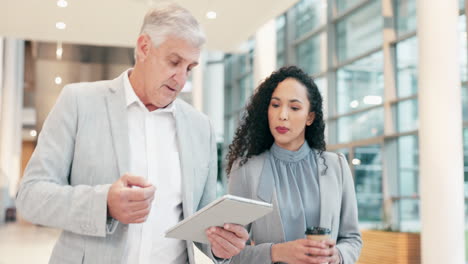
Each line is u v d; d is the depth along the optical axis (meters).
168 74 1.70
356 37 10.77
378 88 10.06
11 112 20.36
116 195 1.50
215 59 19.77
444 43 7.01
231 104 18.89
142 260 1.76
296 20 13.14
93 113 1.76
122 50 16.55
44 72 16.31
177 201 1.85
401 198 9.44
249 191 2.18
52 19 9.70
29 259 9.03
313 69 12.33
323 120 2.25
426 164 7.09
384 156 9.66
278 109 2.14
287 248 1.93
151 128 1.84
